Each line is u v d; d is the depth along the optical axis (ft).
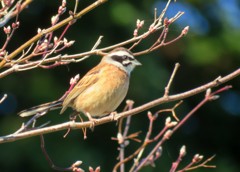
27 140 53.21
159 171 55.42
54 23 24.25
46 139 53.31
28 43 23.65
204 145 64.95
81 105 30.01
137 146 55.06
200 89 22.86
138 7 57.11
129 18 55.77
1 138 23.21
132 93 55.21
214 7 63.87
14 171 52.85
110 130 55.47
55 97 55.01
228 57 62.75
